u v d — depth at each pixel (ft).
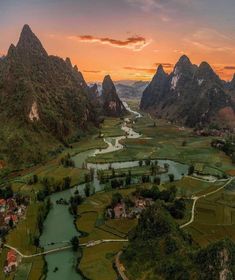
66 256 597.93
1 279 531.91
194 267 501.15
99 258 580.71
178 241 557.33
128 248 590.14
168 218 609.83
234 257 494.59
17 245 624.18
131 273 536.83
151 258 547.49
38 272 548.72
